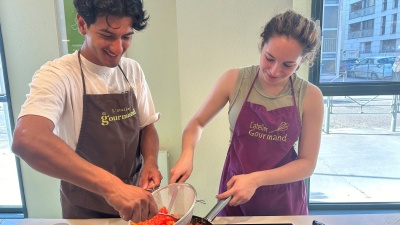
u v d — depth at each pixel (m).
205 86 1.69
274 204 1.08
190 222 0.80
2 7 1.77
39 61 1.84
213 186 1.79
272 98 1.07
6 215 2.21
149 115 1.17
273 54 0.92
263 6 1.59
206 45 1.64
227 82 1.14
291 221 0.91
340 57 1.91
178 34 1.63
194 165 1.76
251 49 1.64
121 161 1.02
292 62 0.93
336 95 1.96
